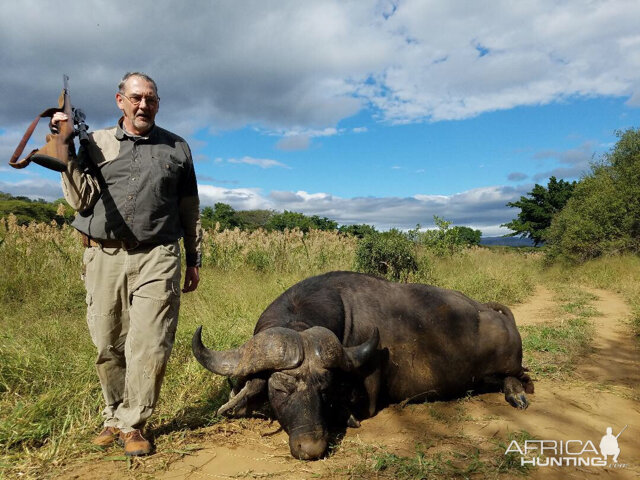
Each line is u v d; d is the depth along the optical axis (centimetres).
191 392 450
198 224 390
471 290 1102
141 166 338
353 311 445
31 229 1100
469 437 381
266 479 311
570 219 2117
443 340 457
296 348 333
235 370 341
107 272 341
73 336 588
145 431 375
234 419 407
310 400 331
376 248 1206
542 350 649
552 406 454
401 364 445
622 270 1582
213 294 885
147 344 336
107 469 319
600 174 2377
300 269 1292
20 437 346
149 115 340
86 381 449
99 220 334
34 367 474
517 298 1138
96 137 340
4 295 809
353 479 311
